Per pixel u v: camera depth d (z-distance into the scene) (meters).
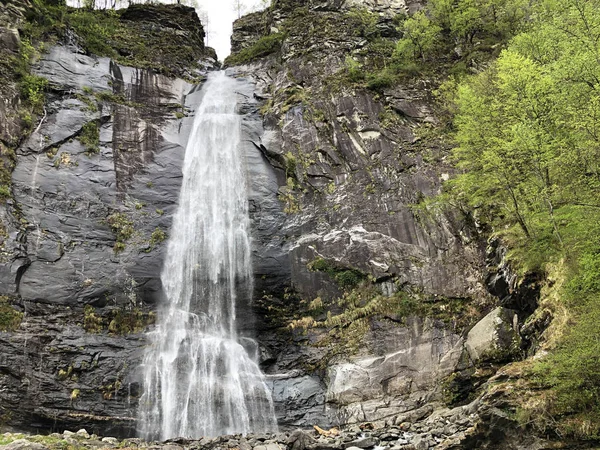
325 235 22.72
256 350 20.41
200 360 19.56
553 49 17.61
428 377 17.92
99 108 26.20
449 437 13.52
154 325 20.30
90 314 19.36
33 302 18.59
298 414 18.28
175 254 22.72
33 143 22.97
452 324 19.00
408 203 22.92
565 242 14.45
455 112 25.58
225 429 17.98
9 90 23.52
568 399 11.12
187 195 25.08
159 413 17.86
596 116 12.40
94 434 16.06
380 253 21.50
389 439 14.83
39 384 16.94
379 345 19.20
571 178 14.30
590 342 10.90
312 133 26.25
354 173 24.52
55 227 20.92
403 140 25.47
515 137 15.33
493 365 16.58
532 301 15.63
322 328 20.55
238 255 23.00
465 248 21.03
